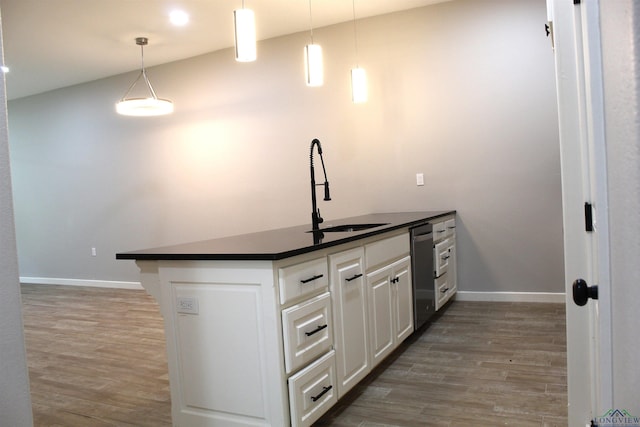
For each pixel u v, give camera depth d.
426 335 3.44
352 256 2.45
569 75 1.37
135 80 5.94
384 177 4.63
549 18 1.79
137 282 6.16
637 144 0.39
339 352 2.28
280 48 5.02
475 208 4.32
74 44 4.89
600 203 0.59
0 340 0.87
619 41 0.45
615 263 0.53
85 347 3.67
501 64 4.16
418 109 4.46
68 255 6.69
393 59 4.52
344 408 2.36
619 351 0.52
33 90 6.52
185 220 5.74
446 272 4.07
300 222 5.05
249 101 5.23
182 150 5.69
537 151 4.09
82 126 6.39
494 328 3.51
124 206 6.16
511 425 2.10
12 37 4.58
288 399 1.92
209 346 2.04
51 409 2.57
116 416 2.46
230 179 5.41
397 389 2.55
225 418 2.03
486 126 4.23
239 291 1.96
